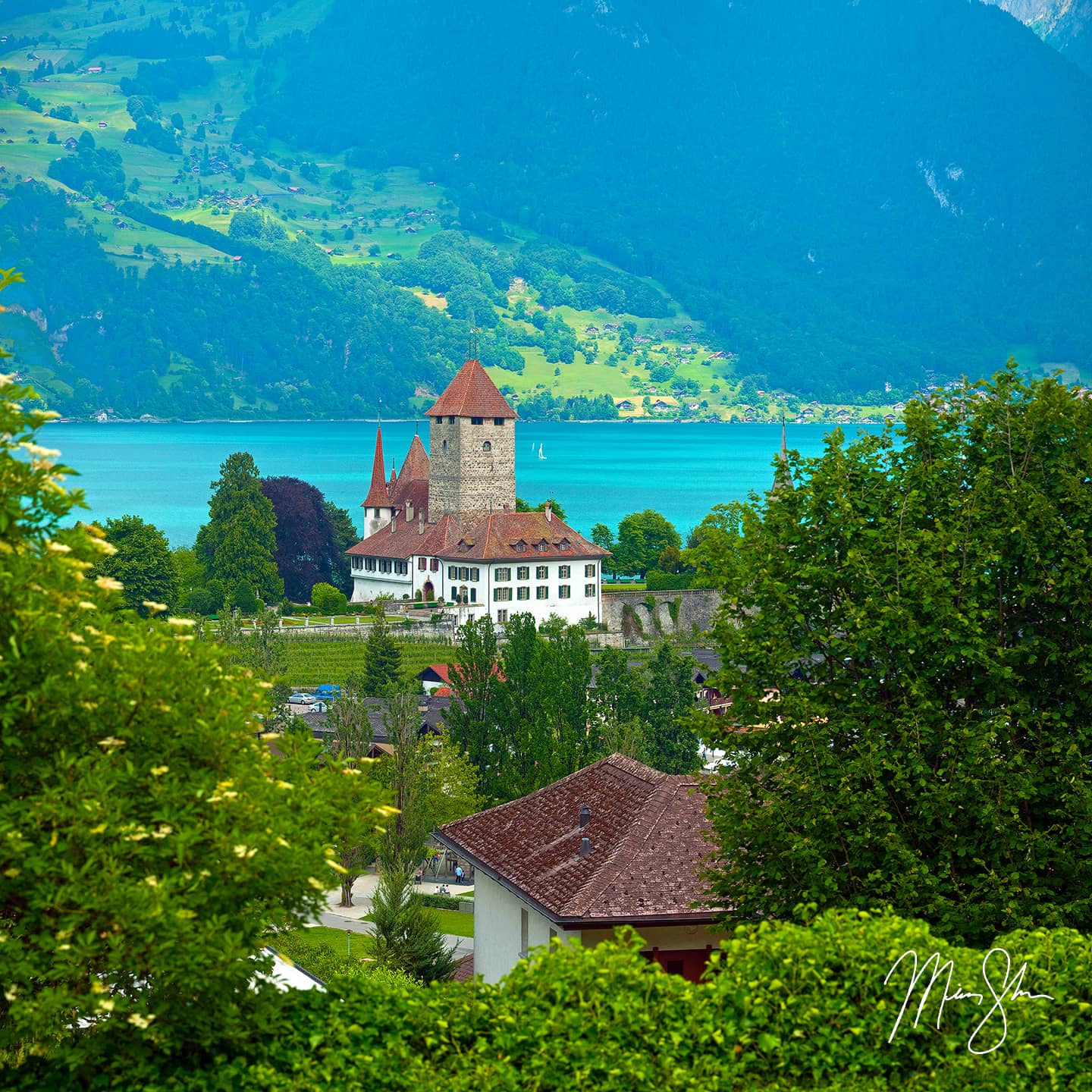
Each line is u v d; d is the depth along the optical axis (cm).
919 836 5169
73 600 3125
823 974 3462
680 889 6050
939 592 5356
